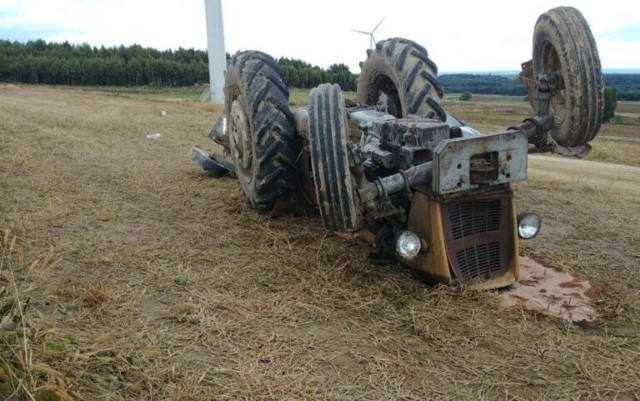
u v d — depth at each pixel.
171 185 7.00
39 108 15.36
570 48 4.21
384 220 4.52
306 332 3.57
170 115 15.56
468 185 3.80
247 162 5.64
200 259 4.64
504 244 4.19
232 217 5.78
